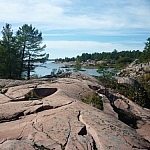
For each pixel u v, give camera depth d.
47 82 13.65
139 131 9.61
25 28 28.05
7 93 10.31
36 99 9.55
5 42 25.38
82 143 5.47
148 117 11.74
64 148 5.22
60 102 8.49
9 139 5.67
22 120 6.98
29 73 29.09
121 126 6.77
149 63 48.97
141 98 16.48
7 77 25.23
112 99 13.38
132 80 19.47
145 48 71.38
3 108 7.97
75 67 26.77
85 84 13.91
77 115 7.06
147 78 36.72
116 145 5.44
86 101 10.12
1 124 6.80
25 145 5.20
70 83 13.42
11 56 25.52
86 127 6.30
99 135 5.81
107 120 6.94
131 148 5.48
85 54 98.62
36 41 28.81
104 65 20.27
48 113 7.31
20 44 27.05
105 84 17.83
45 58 30.11
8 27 25.80
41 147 5.21
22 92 10.22
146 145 6.04
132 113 11.73
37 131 5.98
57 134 5.80
